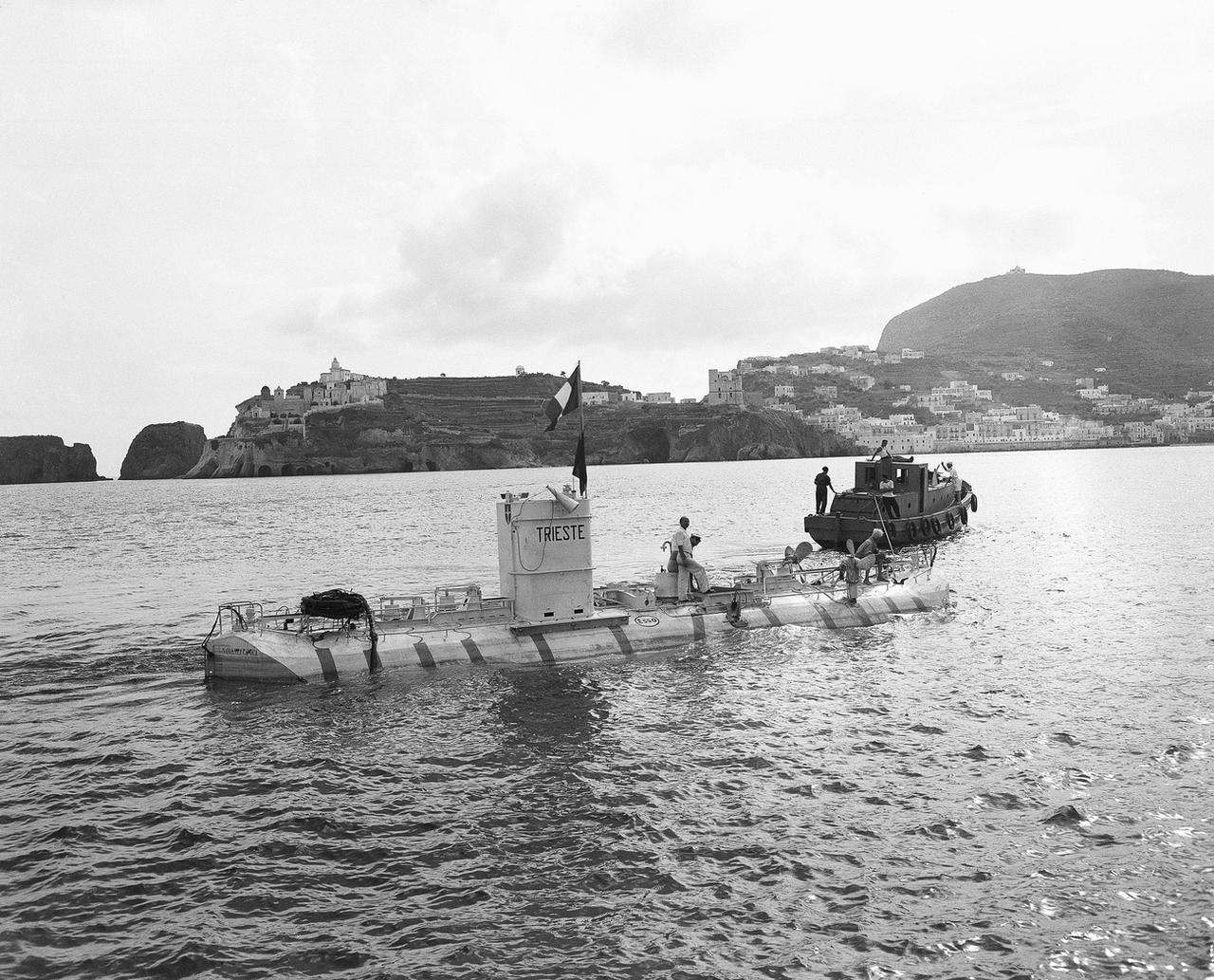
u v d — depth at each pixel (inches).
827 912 468.4
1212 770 635.5
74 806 615.2
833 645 1031.6
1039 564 1716.3
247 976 419.2
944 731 737.0
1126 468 7509.8
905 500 2036.2
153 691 891.4
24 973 420.8
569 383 991.6
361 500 5748.0
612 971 420.5
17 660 1039.0
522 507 960.3
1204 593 1347.2
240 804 615.2
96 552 2551.7
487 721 774.5
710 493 4886.8
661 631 1018.1
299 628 938.7
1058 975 411.5
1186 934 440.5
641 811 593.0
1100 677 882.1
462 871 518.0
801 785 633.0
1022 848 530.9
